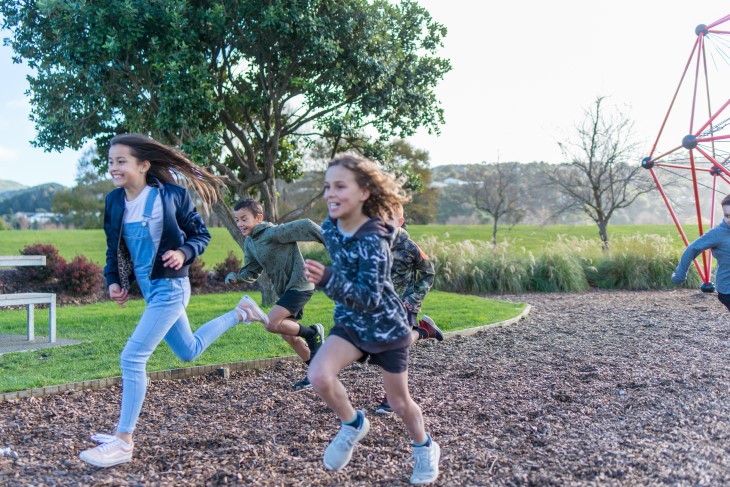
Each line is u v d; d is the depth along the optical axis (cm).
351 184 280
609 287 1545
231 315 437
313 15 1017
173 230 371
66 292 1295
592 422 416
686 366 587
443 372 590
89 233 3020
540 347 716
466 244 1576
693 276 1486
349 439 304
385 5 1158
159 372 564
